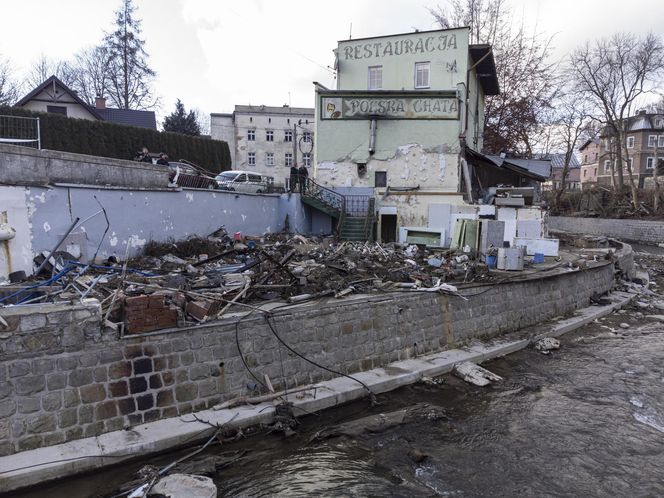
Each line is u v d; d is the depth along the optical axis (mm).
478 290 12328
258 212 19406
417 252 16953
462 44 25391
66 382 6484
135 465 6395
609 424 8172
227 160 35312
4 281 9203
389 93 21984
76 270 9984
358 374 9453
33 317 6305
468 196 22422
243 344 8031
